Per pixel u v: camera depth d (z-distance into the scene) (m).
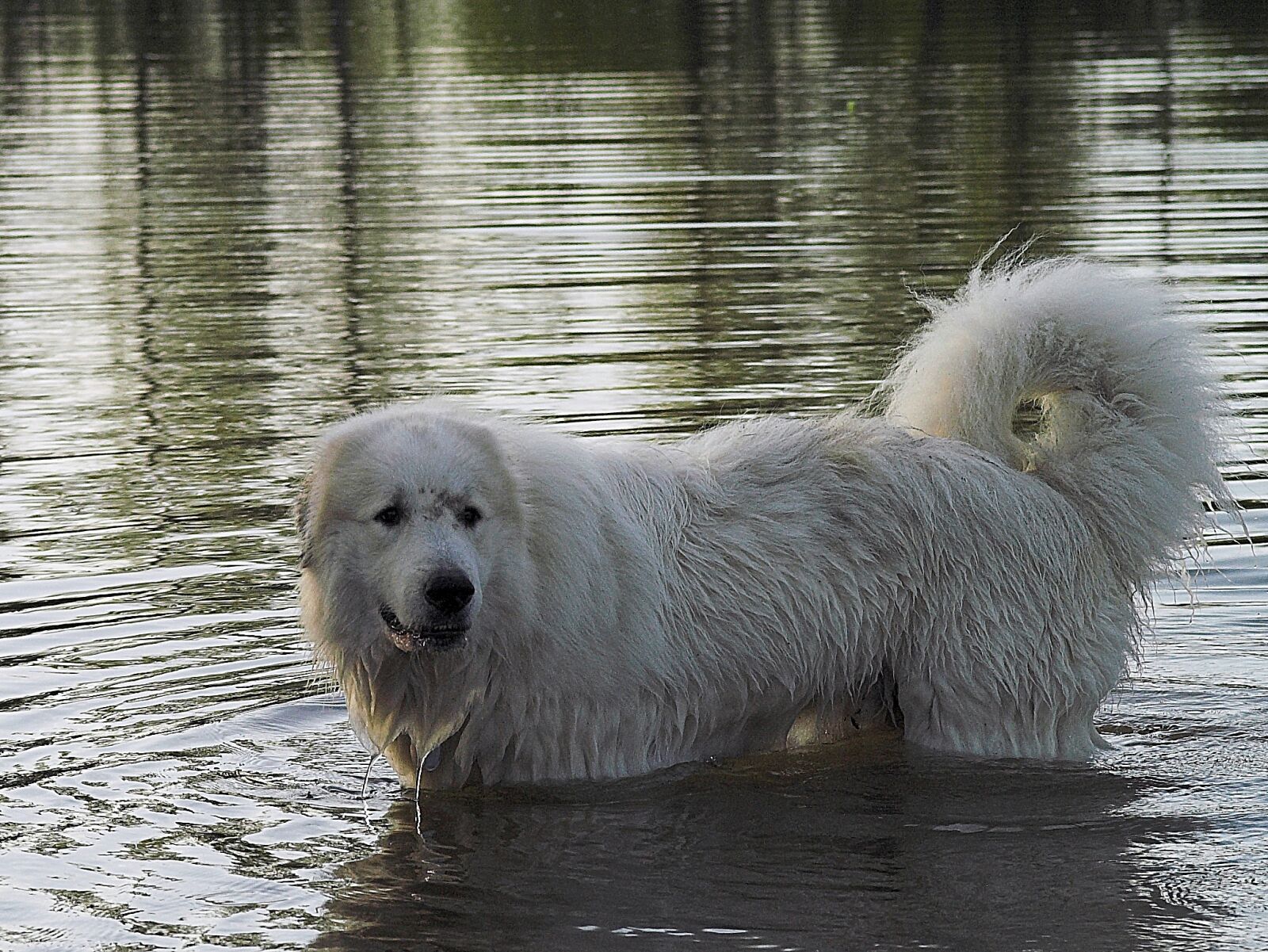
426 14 56.19
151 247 21.52
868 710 8.78
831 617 8.35
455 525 7.37
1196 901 6.59
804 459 8.58
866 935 6.32
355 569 7.54
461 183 25.58
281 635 9.77
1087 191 23.66
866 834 7.39
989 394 8.48
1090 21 49.53
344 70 41.88
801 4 56.94
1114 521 8.40
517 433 7.97
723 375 14.72
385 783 8.08
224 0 58.75
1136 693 9.30
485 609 7.64
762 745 8.62
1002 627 8.27
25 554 10.93
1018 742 8.39
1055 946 6.21
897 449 8.48
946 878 6.86
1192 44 42.62
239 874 6.95
